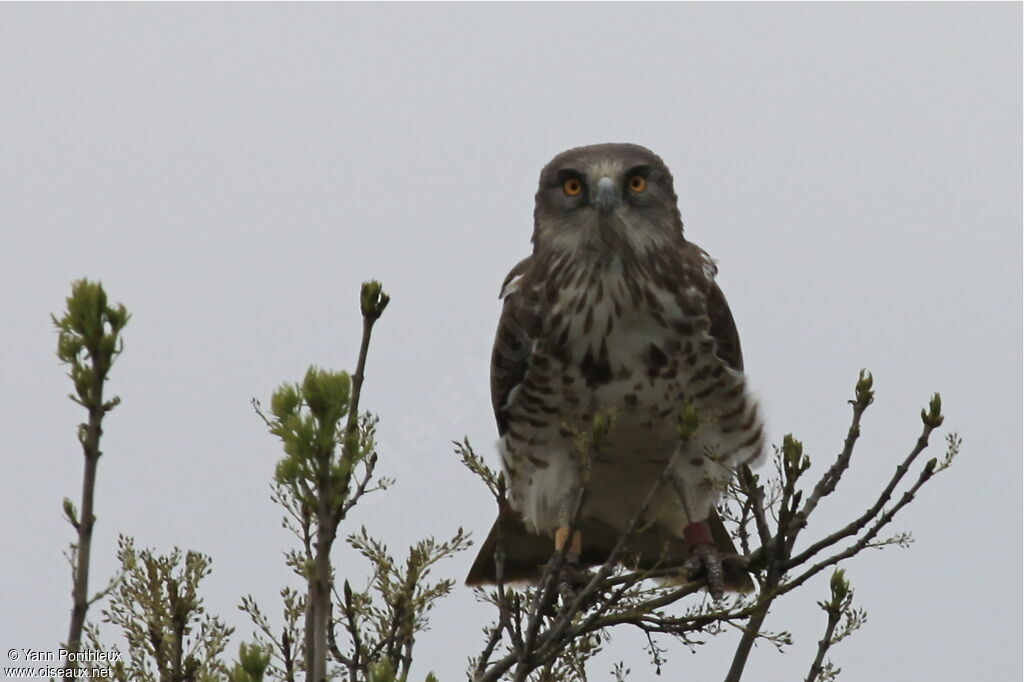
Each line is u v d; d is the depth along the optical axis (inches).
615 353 492.1
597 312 490.0
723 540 527.8
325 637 257.4
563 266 497.0
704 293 498.6
